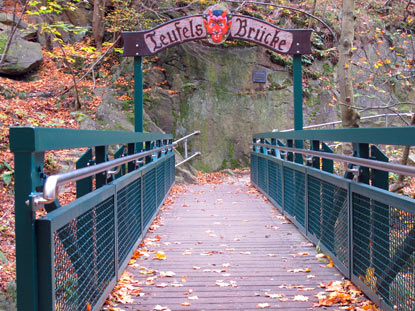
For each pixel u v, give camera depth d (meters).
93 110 12.89
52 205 2.31
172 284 3.80
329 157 4.30
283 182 7.13
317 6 17.19
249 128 15.18
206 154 14.73
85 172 2.50
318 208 5.00
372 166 3.07
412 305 2.63
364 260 3.48
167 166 9.48
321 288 3.69
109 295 3.40
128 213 4.41
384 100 15.87
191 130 14.71
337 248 4.25
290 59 15.90
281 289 3.68
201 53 15.12
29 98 12.64
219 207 8.13
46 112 12.15
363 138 3.19
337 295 3.40
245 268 4.31
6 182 8.29
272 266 4.37
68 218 2.26
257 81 15.35
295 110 8.95
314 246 5.17
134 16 14.75
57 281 2.17
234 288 3.72
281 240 5.50
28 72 14.28
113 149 10.85
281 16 17.14
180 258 4.69
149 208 6.23
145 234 5.80
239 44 15.39
